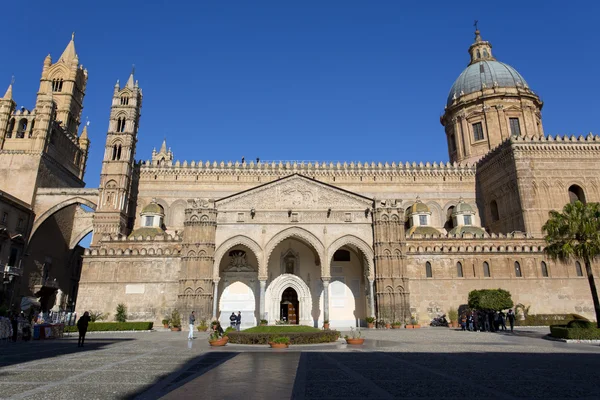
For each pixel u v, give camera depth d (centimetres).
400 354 2322
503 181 6825
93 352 2466
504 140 7019
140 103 7650
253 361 2022
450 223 7388
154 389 1291
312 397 1179
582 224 3569
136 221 7169
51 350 2583
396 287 5216
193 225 5356
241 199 5547
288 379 1484
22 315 4528
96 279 5356
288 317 5828
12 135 7544
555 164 6506
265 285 5447
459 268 5466
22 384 1380
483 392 1250
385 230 5422
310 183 5641
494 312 4453
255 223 5447
